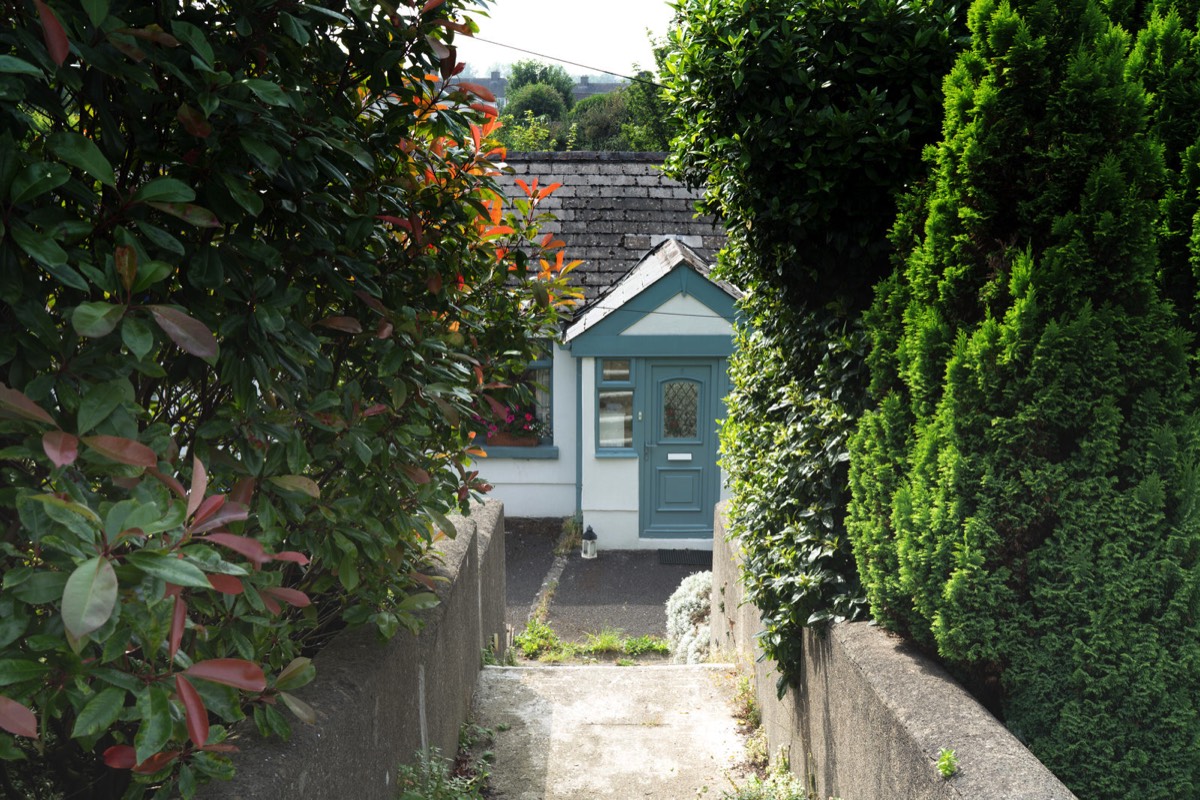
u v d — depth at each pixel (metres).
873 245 4.41
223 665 1.66
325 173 2.44
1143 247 2.92
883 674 3.25
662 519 12.01
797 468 4.48
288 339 2.35
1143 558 2.95
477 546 6.22
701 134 4.85
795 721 4.59
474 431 4.12
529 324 4.42
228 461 2.21
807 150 4.25
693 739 5.36
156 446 1.84
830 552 4.09
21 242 1.51
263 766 2.27
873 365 3.82
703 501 11.98
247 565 2.09
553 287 4.46
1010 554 3.11
